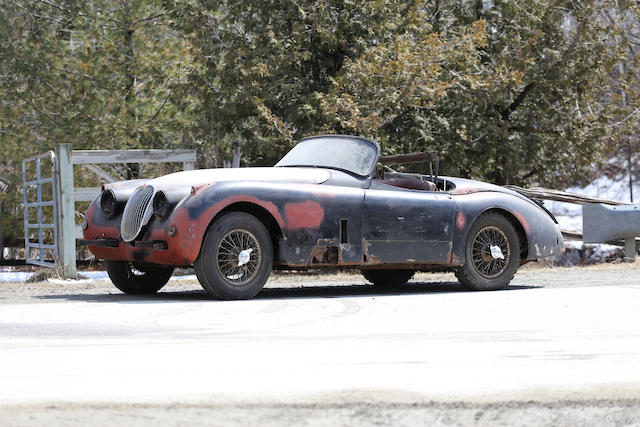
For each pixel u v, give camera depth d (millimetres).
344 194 10859
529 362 5059
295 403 3848
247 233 10180
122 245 10727
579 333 6605
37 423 3496
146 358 5277
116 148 25734
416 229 11352
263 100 22422
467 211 11812
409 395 4004
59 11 26859
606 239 18156
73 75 26250
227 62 22922
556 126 28969
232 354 5453
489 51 27297
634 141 38469
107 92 26109
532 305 8883
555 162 29234
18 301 10164
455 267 11977
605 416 3732
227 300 10078
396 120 24156
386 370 4754
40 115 25812
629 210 18109
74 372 4707
